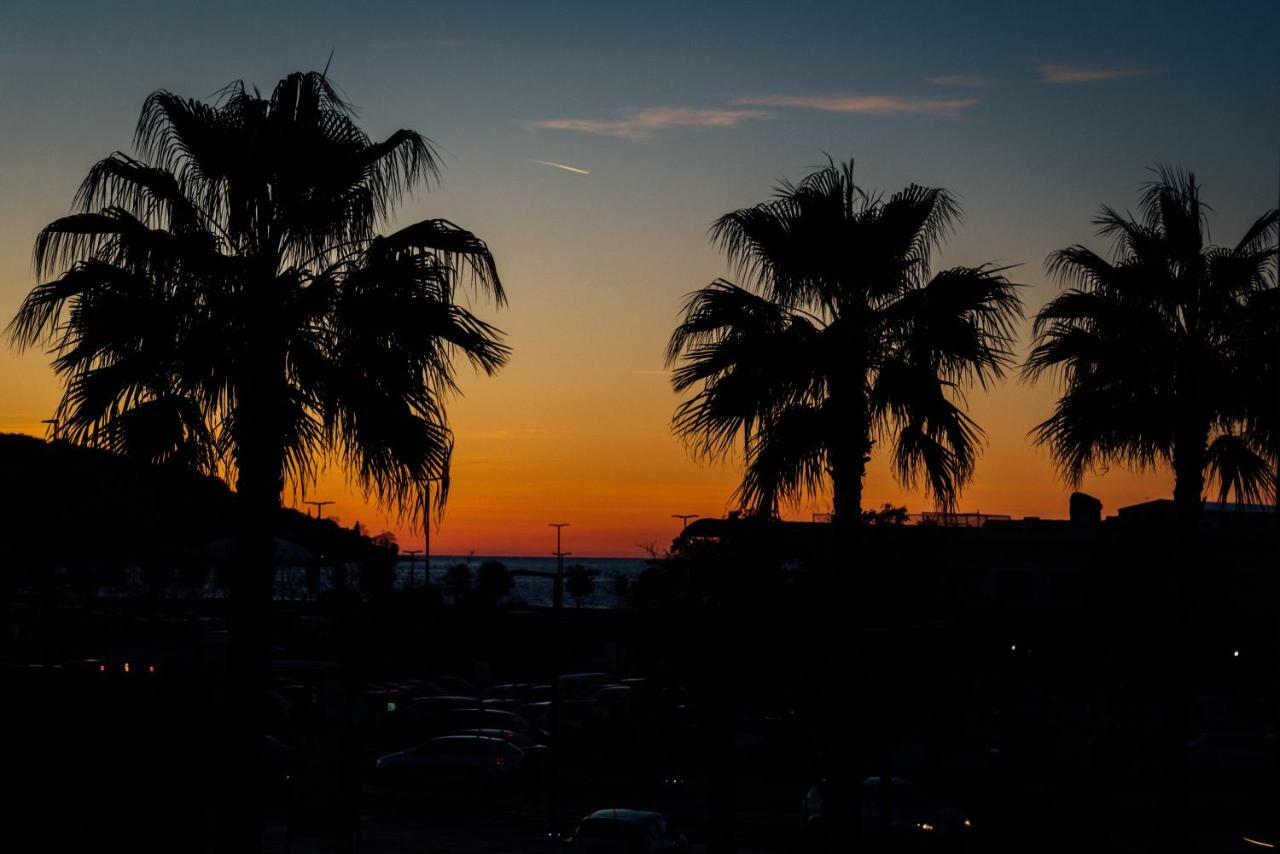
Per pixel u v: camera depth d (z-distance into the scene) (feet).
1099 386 72.95
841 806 57.93
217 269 50.06
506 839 98.43
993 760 138.51
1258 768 144.97
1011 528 216.33
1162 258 71.87
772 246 61.41
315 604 208.33
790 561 106.73
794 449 59.26
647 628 54.13
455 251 52.29
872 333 61.77
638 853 80.38
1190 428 71.31
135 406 48.96
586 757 165.27
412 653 199.21
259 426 49.88
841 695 58.59
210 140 51.08
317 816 59.67
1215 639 183.42
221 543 125.39
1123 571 178.19
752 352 60.13
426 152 53.21
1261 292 69.82
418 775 130.62
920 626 56.95
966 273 60.75
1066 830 112.16
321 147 50.96
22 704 56.80
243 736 48.75
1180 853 69.72
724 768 53.78
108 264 50.03
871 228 60.18
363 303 49.98
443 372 51.57
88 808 56.49
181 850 58.90
